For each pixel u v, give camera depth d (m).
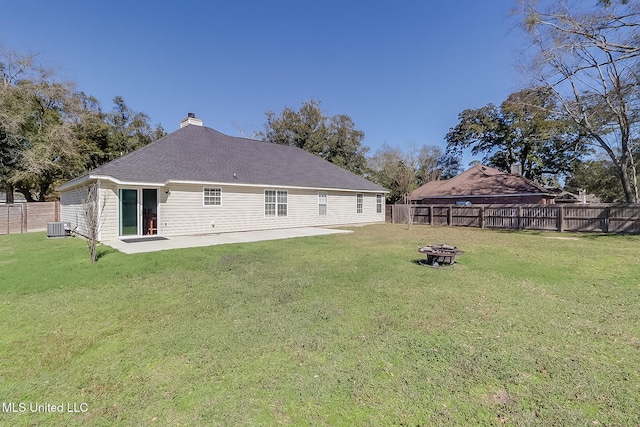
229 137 18.00
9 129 16.86
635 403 2.20
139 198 11.55
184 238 11.45
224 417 2.09
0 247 9.35
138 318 3.88
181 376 2.60
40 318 3.89
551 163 30.25
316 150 31.02
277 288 5.14
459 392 2.35
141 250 8.64
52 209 15.67
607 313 3.99
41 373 2.65
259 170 15.63
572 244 10.38
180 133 15.66
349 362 2.80
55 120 20.48
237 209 13.94
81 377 2.60
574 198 27.69
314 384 2.46
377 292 4.92
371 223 20.72
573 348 3.05
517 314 3.96
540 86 17.27
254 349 3.05
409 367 2.71
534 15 14.73
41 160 17.75
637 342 3.17
